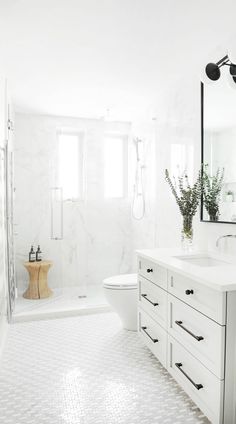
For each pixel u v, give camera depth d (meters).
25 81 2.89
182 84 2.78
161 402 1.81
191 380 1.64
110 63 2.52
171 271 1.91
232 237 2.14
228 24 2.00
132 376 2.09
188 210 2.46
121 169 4.46
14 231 3.72
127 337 2.73
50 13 1.85
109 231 4.36
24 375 2.10
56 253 4.13
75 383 2.00
